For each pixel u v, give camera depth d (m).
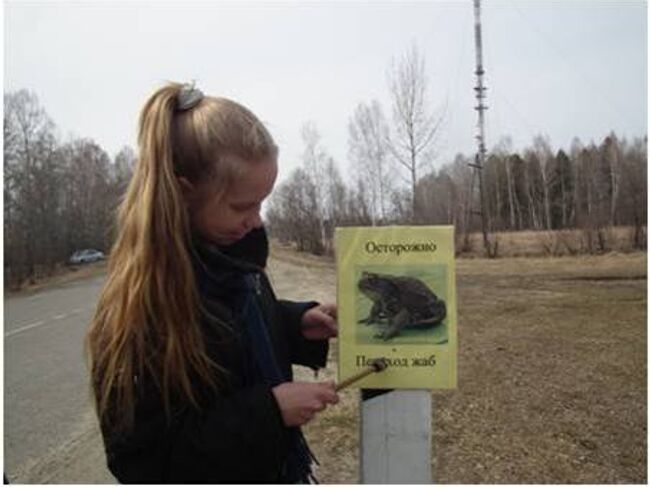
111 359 1.43
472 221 45.50
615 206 41.38
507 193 60.50
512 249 38.34
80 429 6.64
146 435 1.42
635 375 7.97
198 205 1.50
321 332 1.91
